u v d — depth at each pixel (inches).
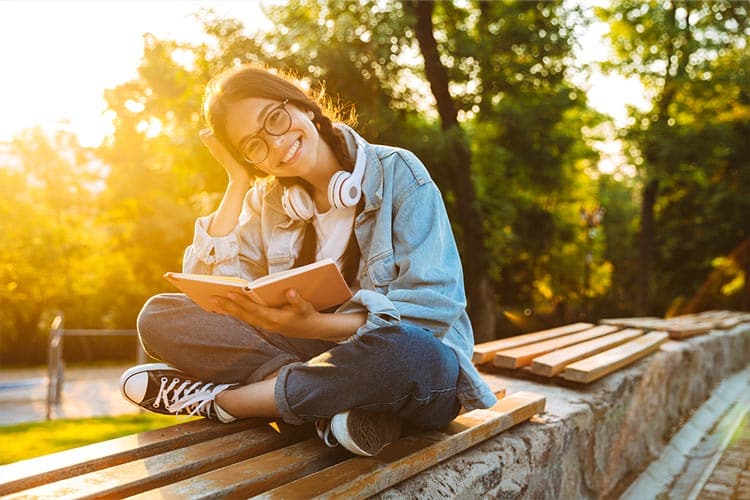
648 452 163.6
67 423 386.0
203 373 76.7
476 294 573.9
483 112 612.1
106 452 64.5
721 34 791.7
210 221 84.1
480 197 700.0
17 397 727.1
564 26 603.8
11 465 60.1
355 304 70.0
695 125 814.5
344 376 65.3
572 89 645.3
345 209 78.7
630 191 1347.2
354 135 77.9
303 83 83.7
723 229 1020.5
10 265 1243.2
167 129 724.0
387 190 77.0
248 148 74.3
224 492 56.2
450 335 78.5
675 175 802.8
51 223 1315.2
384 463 64.8
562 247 914.1
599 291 1352.1
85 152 1210.0
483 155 690.2
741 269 1049.5
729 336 311.1
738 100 842.8
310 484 58.4
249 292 61.3
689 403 220.7
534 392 125.6
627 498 132.5
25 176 1305.4
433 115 620.1
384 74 537.0
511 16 596.1
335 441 69.6
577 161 816.3
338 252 79.6
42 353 1285.7
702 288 1110.4
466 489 73.1
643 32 802.8
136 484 57.9
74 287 1301.7
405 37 549.6
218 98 73.9
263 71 74.7
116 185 1136.2
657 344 188.4
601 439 125.6
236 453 68.1
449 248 76.5
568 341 163.6
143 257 1167.0
